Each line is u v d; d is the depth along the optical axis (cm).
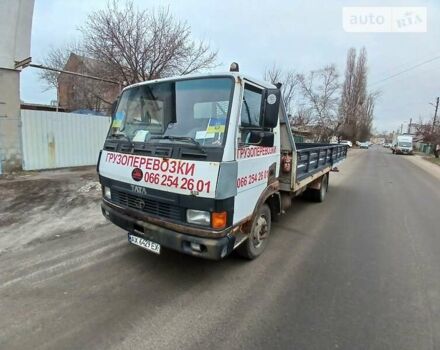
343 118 3831
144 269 351
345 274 353
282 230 507
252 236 370
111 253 393
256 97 334
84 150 1086
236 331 249
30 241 427
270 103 306
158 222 304
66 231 469
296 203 714
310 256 402
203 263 371
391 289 321
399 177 1297
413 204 737
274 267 367
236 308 281
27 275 331
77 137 1059
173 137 311
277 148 402
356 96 4122
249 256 375
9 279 322
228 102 290
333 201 748
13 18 841
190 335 243
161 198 298
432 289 322
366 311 280
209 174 271
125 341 234
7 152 885
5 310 268
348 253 416
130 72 1478
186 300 292
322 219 582
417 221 581
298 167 469
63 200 645
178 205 288
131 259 376
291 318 268
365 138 6269
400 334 248
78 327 248
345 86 4106
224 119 287
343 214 623
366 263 384
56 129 998
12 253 388
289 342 237
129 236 346
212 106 300
